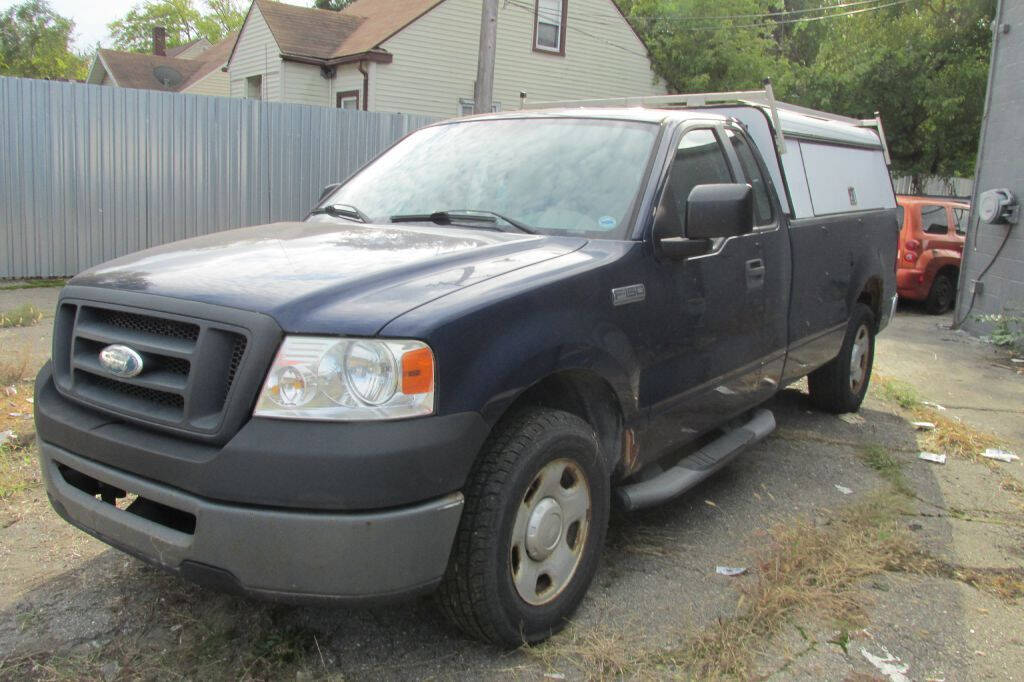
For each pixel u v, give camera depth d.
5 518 3.87
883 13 22.03
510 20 20.62
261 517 2.39
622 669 2.86
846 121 6.71
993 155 10.35
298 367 2.42
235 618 3.10
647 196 3.54
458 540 2.69
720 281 3.93
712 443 4.30
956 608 3.46
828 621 3.27
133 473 2.61
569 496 3.07
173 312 2.60
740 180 4.33
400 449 2.42
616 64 22.84
